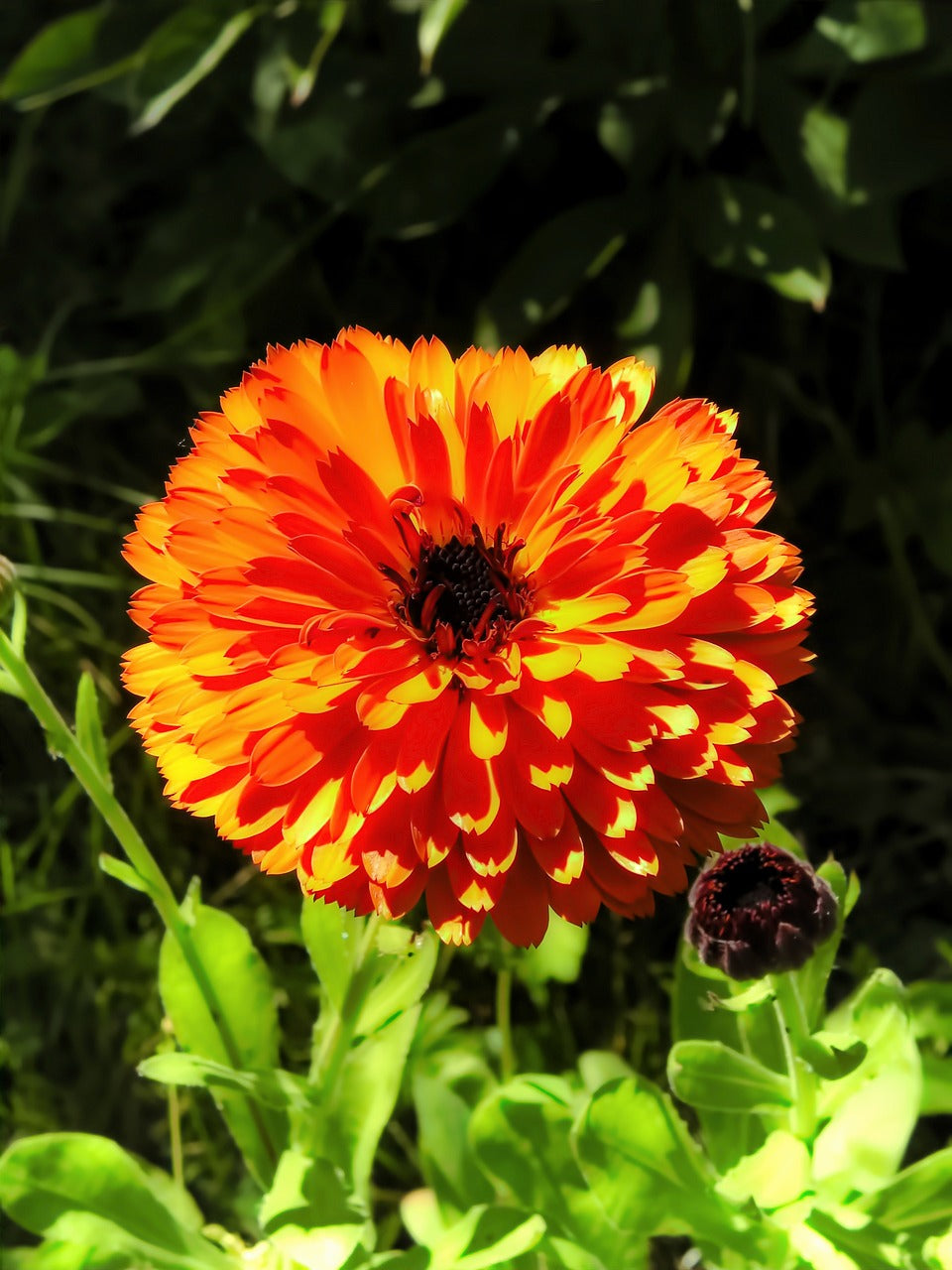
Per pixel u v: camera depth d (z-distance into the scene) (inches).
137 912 11.2
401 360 7.5
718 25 10.2
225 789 6.9
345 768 6.8
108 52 11.1
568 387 7.3
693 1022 8.5
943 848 11.3
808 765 11.6
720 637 7.0
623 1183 7.9
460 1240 7.9
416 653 7.1
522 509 7.3
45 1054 10.8
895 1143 7.7
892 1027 7.9
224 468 7.2
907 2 10.1
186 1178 10.4
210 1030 8.4
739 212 10.4
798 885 7.0
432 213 10.9
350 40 11.3
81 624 11.7
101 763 7.9
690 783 6.9
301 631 6.7
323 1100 7.9
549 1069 10.5
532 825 6.7
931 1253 7.7
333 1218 7.7
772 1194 7.5
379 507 7.2
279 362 7.3
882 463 11.6
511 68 11.0
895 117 10.4
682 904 10.9
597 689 6.8
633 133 10.7
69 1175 7.8
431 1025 9.9
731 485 7.2
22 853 11.1
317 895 6.7
